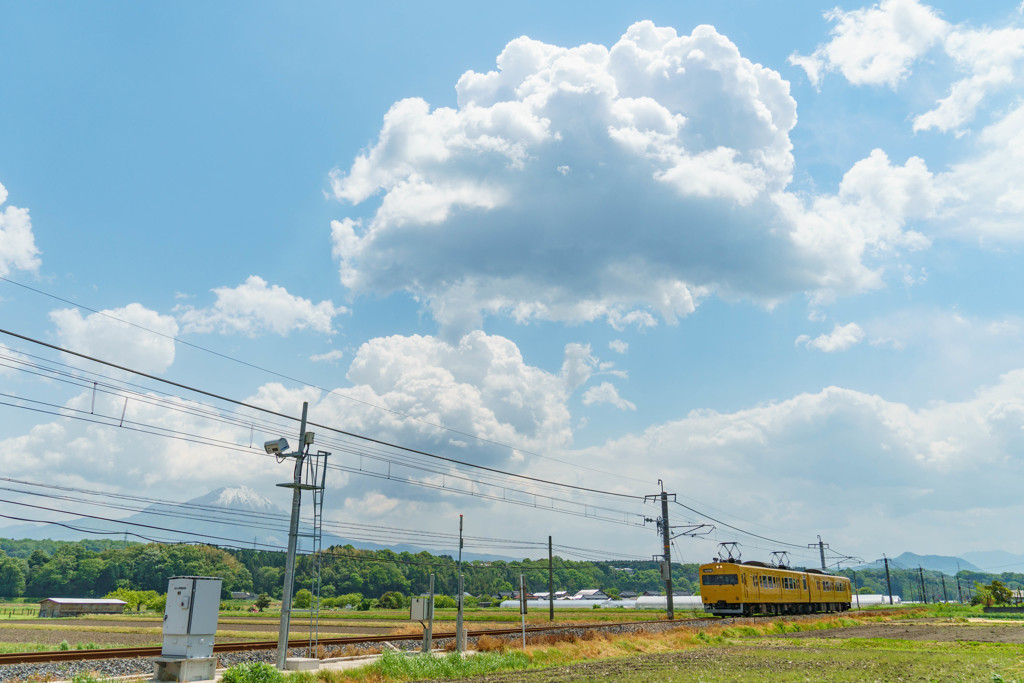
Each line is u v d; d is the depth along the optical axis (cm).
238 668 1892
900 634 4575
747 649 3419
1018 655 2980
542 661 2838
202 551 19288
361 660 2581
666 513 5888
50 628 5875
